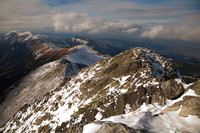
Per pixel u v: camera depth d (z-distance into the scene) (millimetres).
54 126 52344
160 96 33781
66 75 154250
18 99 144375
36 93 140750
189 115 21781
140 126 20375
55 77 156125
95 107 45000
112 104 41562
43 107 79812
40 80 169000
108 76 63656
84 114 45281
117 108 39406
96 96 55406
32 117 78438
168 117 23016
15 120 92062
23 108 103812
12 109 130125
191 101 23500
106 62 80750
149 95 36344
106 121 24000
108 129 19500
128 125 21109
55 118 58344
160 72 53344
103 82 61938
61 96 76688
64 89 84312
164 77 51062
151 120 22500
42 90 141625
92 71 81438
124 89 47719
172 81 35156
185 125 20203
